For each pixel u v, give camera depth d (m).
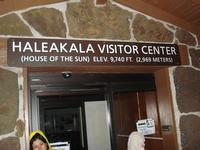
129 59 3.12
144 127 3.45
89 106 3.29
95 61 2.97
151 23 3.38
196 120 3.39
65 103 3.18
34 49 2.78
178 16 3.47
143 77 3.48
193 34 3.64
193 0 3.07
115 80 3.35
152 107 3.50
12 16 2.79
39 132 2.67
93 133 3.29
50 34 2.88
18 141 2.57
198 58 3.59
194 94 3.45
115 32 3.15
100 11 3.16
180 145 3.23
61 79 3.10
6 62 2.67
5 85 2.63
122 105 3.40
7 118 2.58
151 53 3.26
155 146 3.40
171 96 3.31
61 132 3.16
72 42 2.93
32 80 2.98
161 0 3.18
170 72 3.38
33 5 2.89
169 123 3.29
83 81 3.20
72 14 3.03
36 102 2.99
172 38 3.46
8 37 2.73
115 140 3.27
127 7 3.30
